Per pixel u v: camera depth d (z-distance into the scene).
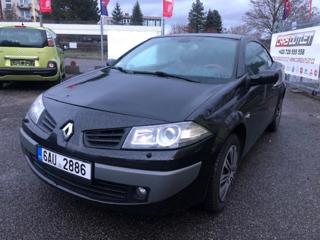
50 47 8.67
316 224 3.10
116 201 2.61
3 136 5.00
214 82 3.39
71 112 2.82
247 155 4.74
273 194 3.62
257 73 3.96
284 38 12.70
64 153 2.70
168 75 3.58
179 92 3.05
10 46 8.33
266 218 3.15
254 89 3.74
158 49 4.16
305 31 10.60
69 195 2.77
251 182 3.88
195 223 3.01
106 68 4.10
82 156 2.61
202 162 2.68
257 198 3.51
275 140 5.49
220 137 2.83
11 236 2.75
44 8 14.04
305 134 5.91
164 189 2.51
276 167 4.36
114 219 3.02
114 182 2.56
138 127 2.58
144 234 2.84
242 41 4.20
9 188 3.46
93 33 52.62
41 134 2.88
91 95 3.04
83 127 2.68
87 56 37.16
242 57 3.86
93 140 2.63
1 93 8.41
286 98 9.85
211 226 2.98
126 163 2.51
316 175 4.17
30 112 3.21
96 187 2.65
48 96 3.19
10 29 8.45
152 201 2.54
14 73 8.34
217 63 3.74
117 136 2.60
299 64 11.05
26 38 8.48
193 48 4.03
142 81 3.36
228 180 3.25
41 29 8.71
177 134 2.56
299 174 4.18
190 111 2.73
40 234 2.79
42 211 3.09
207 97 2.98
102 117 2.69
